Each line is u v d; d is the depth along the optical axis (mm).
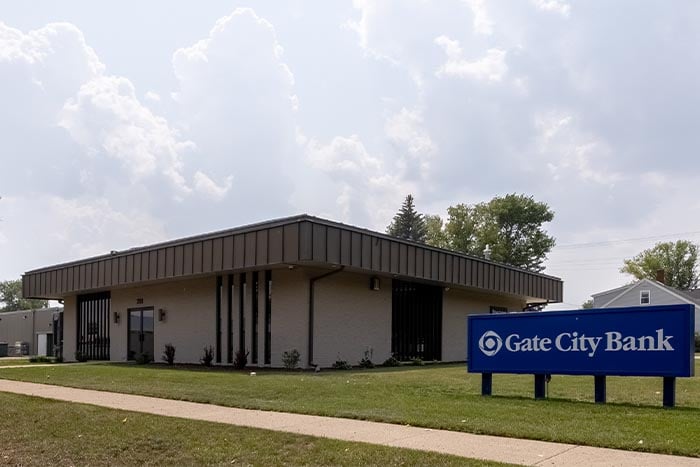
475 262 25891
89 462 7996
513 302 32781
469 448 7652
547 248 72000
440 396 11953
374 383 14203
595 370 10953
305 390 12898
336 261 18766
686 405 10641
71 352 30516
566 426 8656
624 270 82500
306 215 18016
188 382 14766
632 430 8273
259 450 7945
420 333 24969
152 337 25500
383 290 23094
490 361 12156
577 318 11266
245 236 19609
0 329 51062
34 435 9328
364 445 7852
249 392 12703
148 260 23344
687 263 79000
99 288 26984
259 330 20891
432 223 76625
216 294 22422
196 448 8219
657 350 10406
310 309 19875
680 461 6883
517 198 71500
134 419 9945
